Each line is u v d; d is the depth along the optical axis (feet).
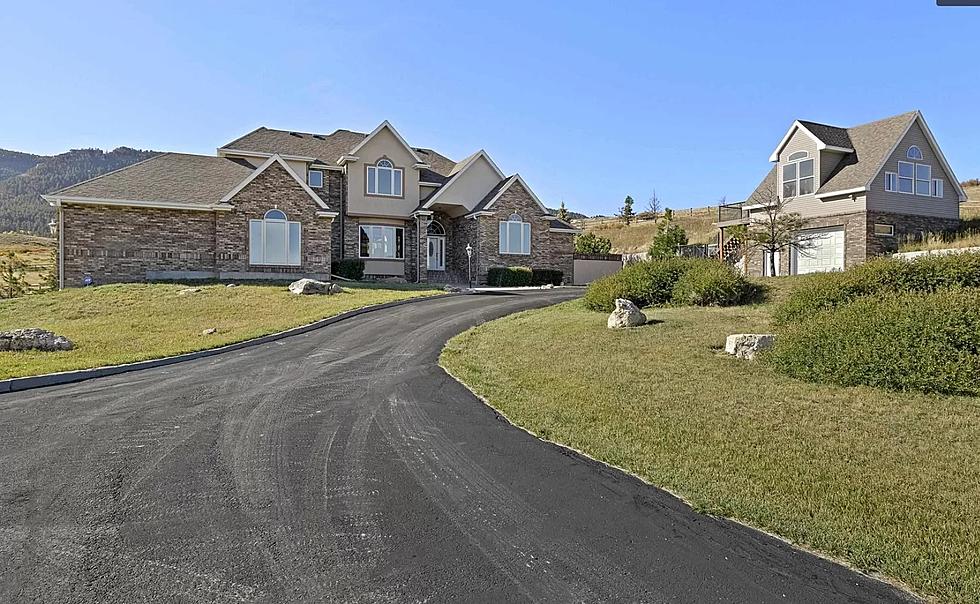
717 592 12.29
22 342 40.55
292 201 83.10
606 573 13.00
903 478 18.06
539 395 28.84
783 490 17.40
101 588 12.12
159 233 77.25
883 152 81.87
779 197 88.53
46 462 19.47
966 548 13.83
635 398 27.43
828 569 13.30
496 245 100.17
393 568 13.08
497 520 15.58
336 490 17.42
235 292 67.77
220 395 29.35
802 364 29.76
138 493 17.01
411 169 102.17
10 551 13.58
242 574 12.72
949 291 32.32
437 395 29.45
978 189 184.44
